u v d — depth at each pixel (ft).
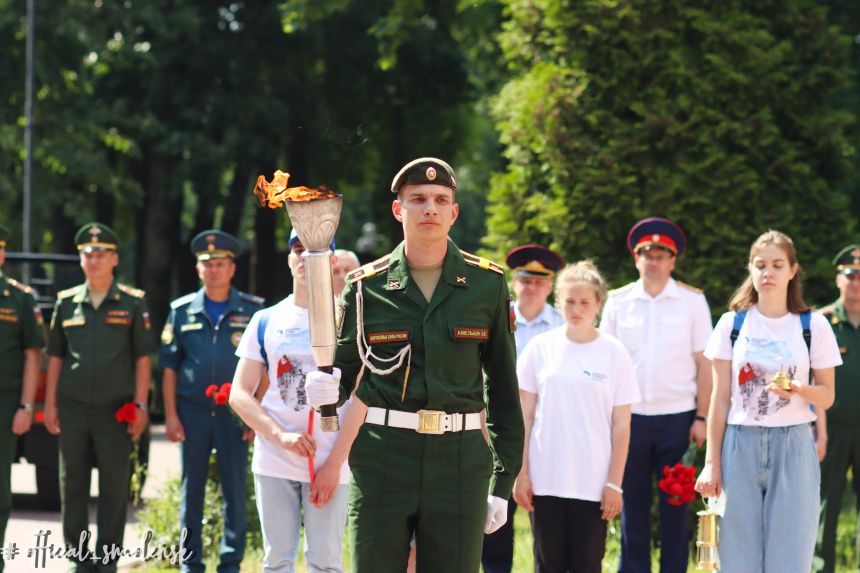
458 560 22.79
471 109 132.87
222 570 37.96
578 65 50.11
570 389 31.94
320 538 29.27
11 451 39.58
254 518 45.06
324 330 21.45
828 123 51.39
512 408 24.00
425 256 23.06
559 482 31.63
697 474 45.73
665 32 48.98
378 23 98.07
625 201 48.98
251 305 41.22
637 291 38.68
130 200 126.82
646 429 37.63
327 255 21.47
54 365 40.32
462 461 22.86
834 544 41.81
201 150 114.32
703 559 30.68
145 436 55.47
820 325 30.48
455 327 22.81
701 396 37.78
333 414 21.39
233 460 38.68
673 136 49.44
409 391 22.72
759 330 30.66
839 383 41.70
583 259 49.98
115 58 123.24
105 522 39.37
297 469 29.76
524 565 42.57
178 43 118.11
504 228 51.34
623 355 32.37
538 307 38.60
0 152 122.21
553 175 49.98
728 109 49.93
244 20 118.11
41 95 123.65
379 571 22.75
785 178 50.78
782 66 50.72
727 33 49.37
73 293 40.29
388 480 22.72
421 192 22.86
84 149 122.01
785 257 30.35
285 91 112.37
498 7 107.34
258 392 31.71
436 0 118.01
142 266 141.90
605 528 31.91
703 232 49.44
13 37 119.65
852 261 41.93
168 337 40.55
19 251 128.67
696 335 38.06
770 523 29.84
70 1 119.34
